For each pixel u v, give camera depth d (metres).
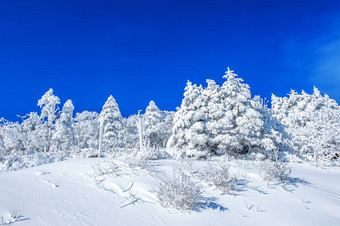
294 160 26.23
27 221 4.97
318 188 11.25
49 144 33.09
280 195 8.98
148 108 41.50
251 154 25.72
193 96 27.52
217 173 8.81
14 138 31.27
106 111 38.38
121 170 9.02
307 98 41.72
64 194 6.68
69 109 36.12
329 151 25.34
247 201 7.84
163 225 5.75
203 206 6.99
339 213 8.09
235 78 29.09
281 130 32.16
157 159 13.74
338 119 28.11
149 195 7.23
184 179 7.57
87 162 10.12
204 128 25.73
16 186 6.71
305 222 6.83
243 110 26.77
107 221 5.55
